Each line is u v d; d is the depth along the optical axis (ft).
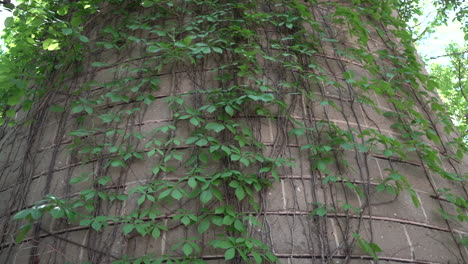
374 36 13.34
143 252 7.83
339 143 9.34
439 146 11.46
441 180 10.41
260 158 8.61
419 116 10.74
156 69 10.51
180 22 11.65
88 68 11.47
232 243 7.22
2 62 10.40
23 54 12.11
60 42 11.60
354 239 8.17
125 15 12.21
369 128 10.34
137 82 10.48
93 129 9.83
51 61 11.91
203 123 9.46
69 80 11.40
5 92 12.39
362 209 8.71
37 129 10.70
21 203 9.31
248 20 11.51
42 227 8.63
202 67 10.62
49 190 9.25
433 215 9.37
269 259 7.35
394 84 12.03
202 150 9.04
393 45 13.30
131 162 9.11
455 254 8.89
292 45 11.34
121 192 8.70
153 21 11.80
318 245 7.97
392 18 13.82
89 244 8.08
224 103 9.15
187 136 9.35
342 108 10.48
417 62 13.55
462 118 25.04
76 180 8.51
